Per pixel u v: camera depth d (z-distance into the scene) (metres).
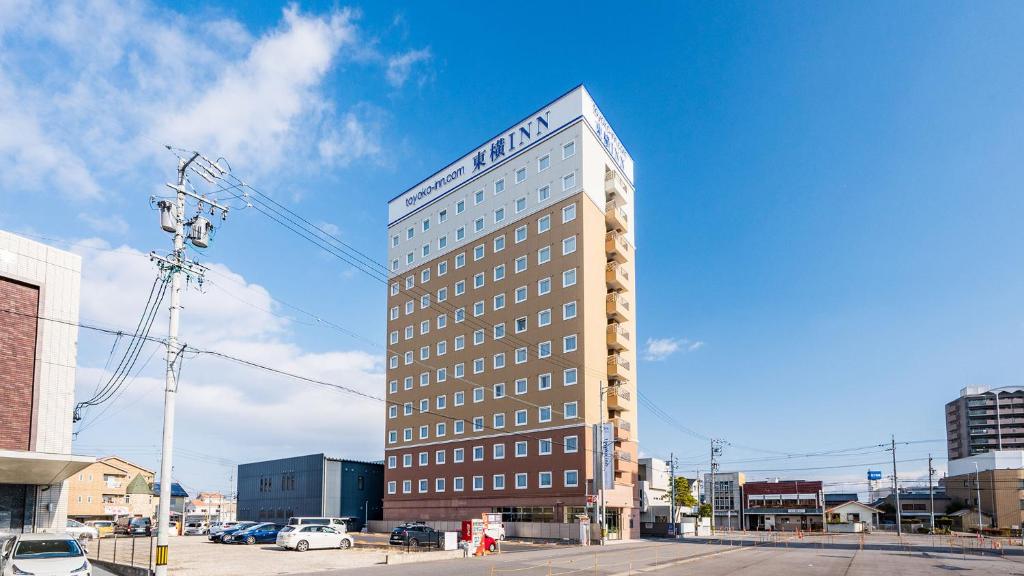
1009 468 117.50
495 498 69.31
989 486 118.75
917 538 86.44
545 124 73.75
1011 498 114.75
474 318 76.50
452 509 73.44
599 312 68.94
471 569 31.83
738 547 56.62
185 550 44.25
